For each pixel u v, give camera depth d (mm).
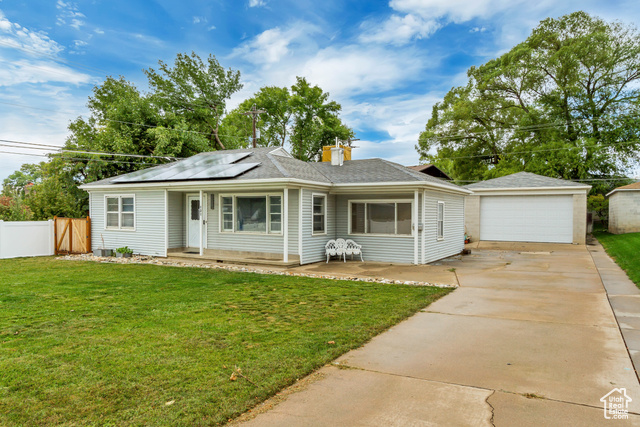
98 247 16688
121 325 5980
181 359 4574
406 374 4227
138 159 25359
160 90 32188
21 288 9008
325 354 4750
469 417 3311
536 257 14789
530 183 20359
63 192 23203
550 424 3188
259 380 4012
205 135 33219
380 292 8523
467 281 9883
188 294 8336
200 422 3225
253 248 13797
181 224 15469
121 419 3264
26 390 3793
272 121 42156
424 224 13055
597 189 29266
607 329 5762
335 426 3188
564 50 29188
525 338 5402
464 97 37375
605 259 13875
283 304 7395
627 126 28203
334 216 14461
